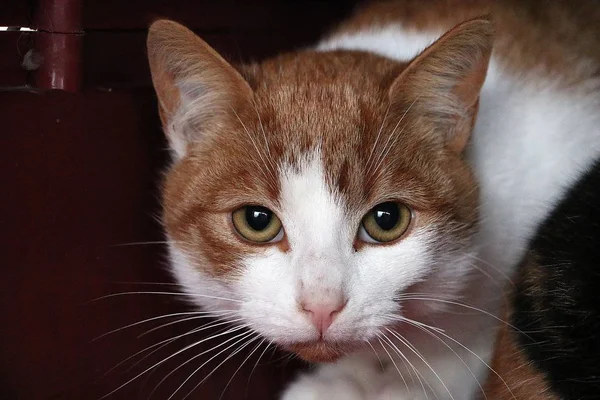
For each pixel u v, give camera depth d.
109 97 0.48
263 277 0.41
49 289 0.46
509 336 0.43
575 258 0.41
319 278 0.40
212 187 0.43
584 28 0.50
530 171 0.46
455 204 0.43
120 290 0.48
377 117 0.42
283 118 0.42
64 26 0.46
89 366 0.47
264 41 0.55
